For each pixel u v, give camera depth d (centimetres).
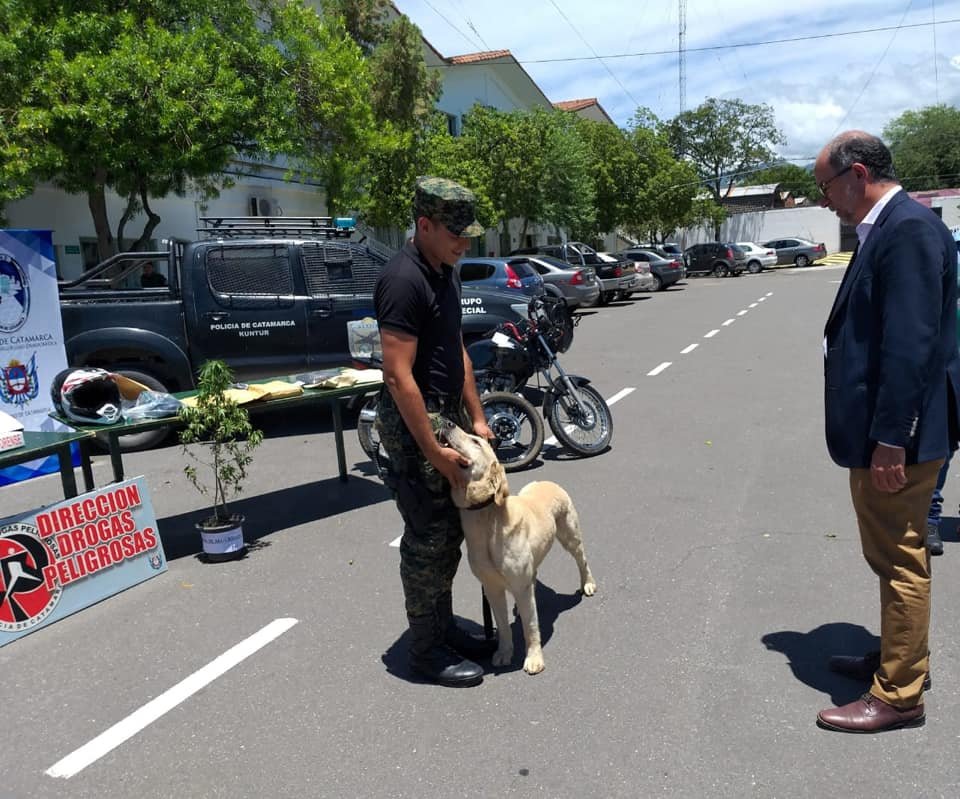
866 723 279
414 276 292
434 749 284
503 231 2688
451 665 328
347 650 361
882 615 280
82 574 416
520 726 295
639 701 308
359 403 845
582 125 3588
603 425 692
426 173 1892
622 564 443
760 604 385
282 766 279
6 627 382
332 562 466
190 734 301
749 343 1361
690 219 4900
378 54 1852
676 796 253
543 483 378
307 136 1306
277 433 835
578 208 2736
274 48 1183
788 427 744
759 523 496
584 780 263
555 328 671
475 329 957
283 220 833
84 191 1223
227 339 781
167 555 490
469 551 319
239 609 409
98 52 1012
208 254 776
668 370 1108
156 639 380
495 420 630
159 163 1064
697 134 5747
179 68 1013
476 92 3092
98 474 707
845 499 535
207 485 643
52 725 312
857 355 268
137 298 783
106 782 275
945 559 427
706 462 639
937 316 250
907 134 6631
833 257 5022
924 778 256
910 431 252
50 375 681
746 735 283
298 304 795
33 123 945
